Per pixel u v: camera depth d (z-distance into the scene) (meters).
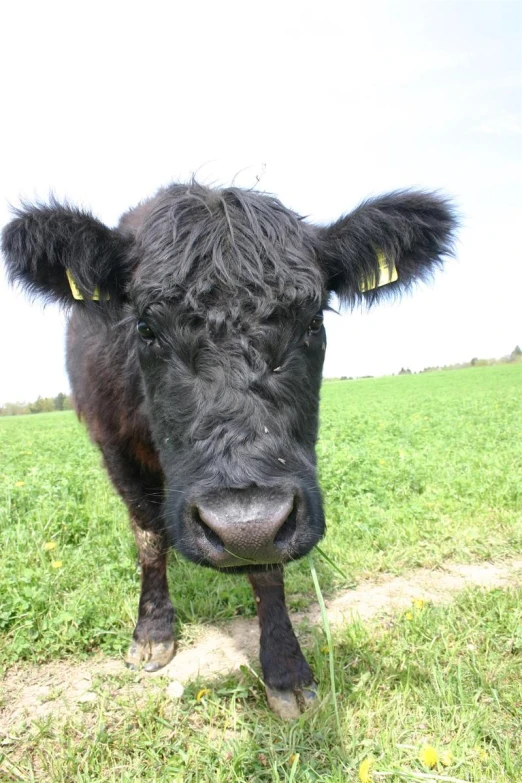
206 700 0.78
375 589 1.12
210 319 0.66
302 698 0.78
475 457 2.11
